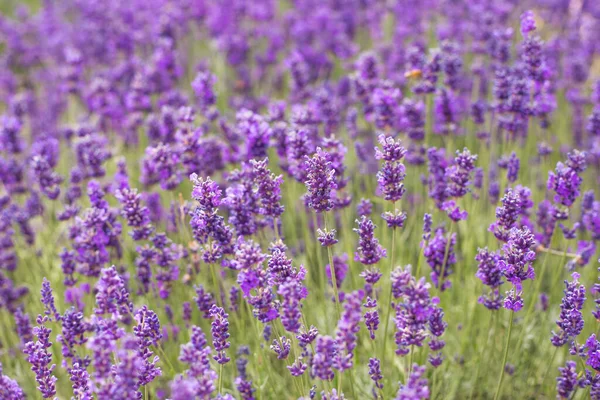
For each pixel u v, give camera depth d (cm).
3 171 130
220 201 105
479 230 126
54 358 117
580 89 145
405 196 131
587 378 102
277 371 116
